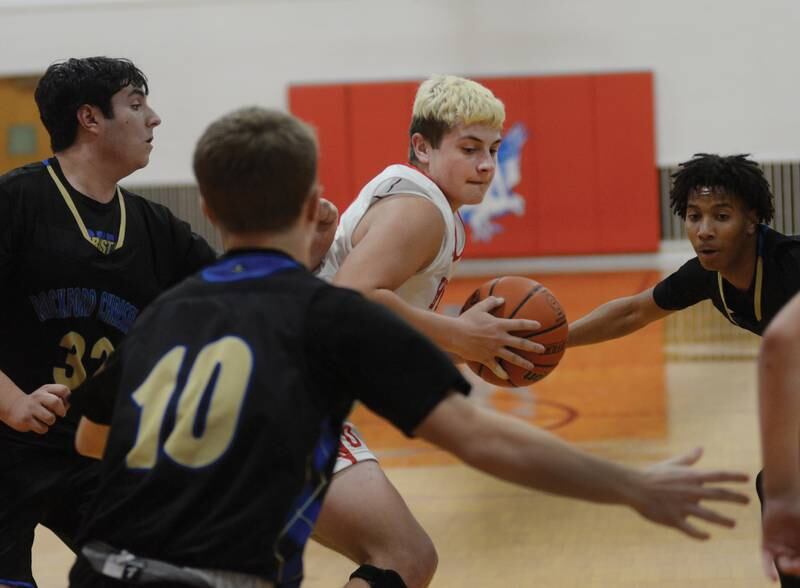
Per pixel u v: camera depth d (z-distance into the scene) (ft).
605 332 16.84
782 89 77.82
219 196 9.15
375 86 80.38
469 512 25.50
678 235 79.46
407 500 26.78
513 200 79.87
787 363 8.79
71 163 14.78
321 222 14.49
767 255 14.01
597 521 24.31
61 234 14.43
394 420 8.61
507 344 13.62
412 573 13.57
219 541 8.41
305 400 8.68
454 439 8.54
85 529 9.03
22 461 14.21
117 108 14.70
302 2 80.79
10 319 14.46
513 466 8.54
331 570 21.65
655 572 20.44
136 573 8.52
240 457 8.59
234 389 8.67
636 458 29.53
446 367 8.64
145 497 8.71
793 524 8.80
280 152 9.04
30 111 83.71
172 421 8.80
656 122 79.05
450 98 14.39
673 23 78.38
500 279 14.64
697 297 15.97
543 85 79.20
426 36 80.18
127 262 14.89
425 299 14.67
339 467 13.99
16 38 83.15
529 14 79.15
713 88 78.38
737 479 8.56
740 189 13.79
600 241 79.56
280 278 9.06
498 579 20.38
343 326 8.67
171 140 82.74
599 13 78.79
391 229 13.53
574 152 79.30
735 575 20.08
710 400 37.65
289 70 81.51
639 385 41.22
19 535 14.20
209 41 81.87
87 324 14.61
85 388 9.82
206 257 15.76
